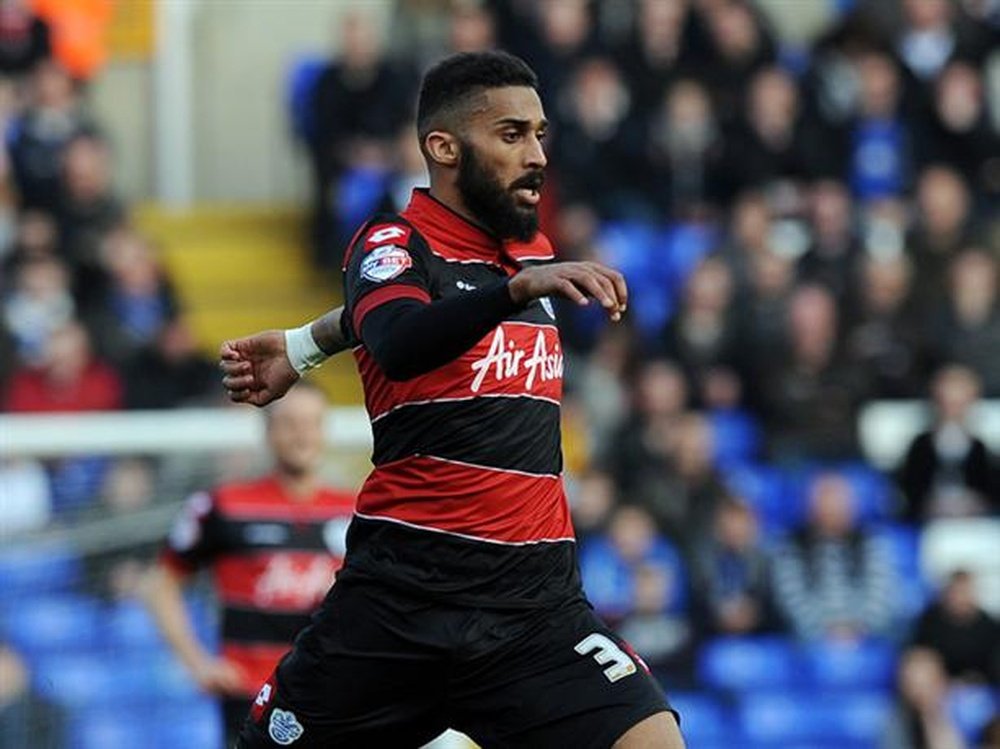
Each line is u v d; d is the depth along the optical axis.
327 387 51.72
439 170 17.20
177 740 35.31
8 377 43.56
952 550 45.41
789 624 42.72
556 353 17.42
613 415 45.44
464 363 16.88
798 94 52.81
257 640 28.84
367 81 51.06
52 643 35.56
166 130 58.91
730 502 42.75
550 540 17.30
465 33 51.47
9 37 51.38
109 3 58.28
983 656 42.03
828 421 46.62
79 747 34.56
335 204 51.09
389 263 16.56
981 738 41.00
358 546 17.47
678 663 41.78
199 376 45.50
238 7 59.69
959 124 54.28
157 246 53.31
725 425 46.66
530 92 17.08
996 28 56.28
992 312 48.91
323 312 55.44
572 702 16.97
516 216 17.06
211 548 29.03
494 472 17.02
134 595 35.94
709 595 42.22
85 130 49.00
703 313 47.06
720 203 51.75
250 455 36.75
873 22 54.62
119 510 36.16
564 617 17.25
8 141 47.91
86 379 43.69
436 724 17.64
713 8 52.56
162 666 35.56
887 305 48.62
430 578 17.09
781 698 42.22
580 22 52.00
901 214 51.19
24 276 45.09
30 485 35.88
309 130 52.72
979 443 45.97
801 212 51.62
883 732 41.53
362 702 17.38
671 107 51.47
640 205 51.22
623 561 41.62
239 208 58.19
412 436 17.03
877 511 46.06
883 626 43.22
